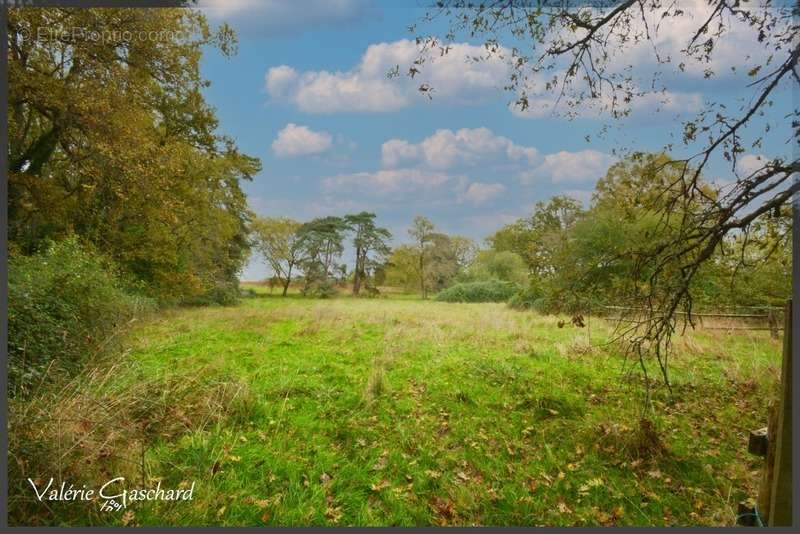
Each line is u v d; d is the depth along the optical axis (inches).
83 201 503.5
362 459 177.6
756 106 136.2
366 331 502.6
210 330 491.5
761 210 129.0
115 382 199.6
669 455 183.5
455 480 163.9
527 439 201.6
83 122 398.3
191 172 647.1
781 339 438.3
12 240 413.7
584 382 284.5
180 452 171.2
